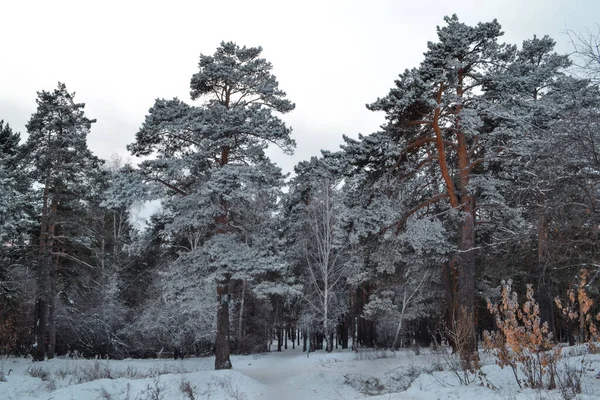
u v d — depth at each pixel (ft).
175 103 74.79
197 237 82.28
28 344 113.29
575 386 29.71
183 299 73.72
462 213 63.21
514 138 59.00
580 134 35.96
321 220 121.29
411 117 63.67
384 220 64.85
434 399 34.60
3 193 76.69
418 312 118.93
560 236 41.11
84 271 101.91
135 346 127.95
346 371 68.13
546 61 76.79
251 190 67.00
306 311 125.08
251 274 68.80
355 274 110.32
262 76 77.66
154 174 72.74
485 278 90.94
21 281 93.66
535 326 32.22
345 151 64.39
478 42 65.77
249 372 79.36
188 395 52.75
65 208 99.86
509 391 31.65
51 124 95.40
